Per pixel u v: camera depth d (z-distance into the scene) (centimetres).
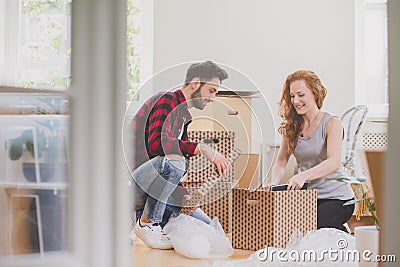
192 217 371
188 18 587
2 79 127
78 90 94
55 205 98
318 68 607
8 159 105
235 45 595
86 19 93
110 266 94
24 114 104
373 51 618
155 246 365
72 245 95
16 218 104
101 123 93
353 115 507
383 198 100
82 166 94
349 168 503
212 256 342
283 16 602
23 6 230
